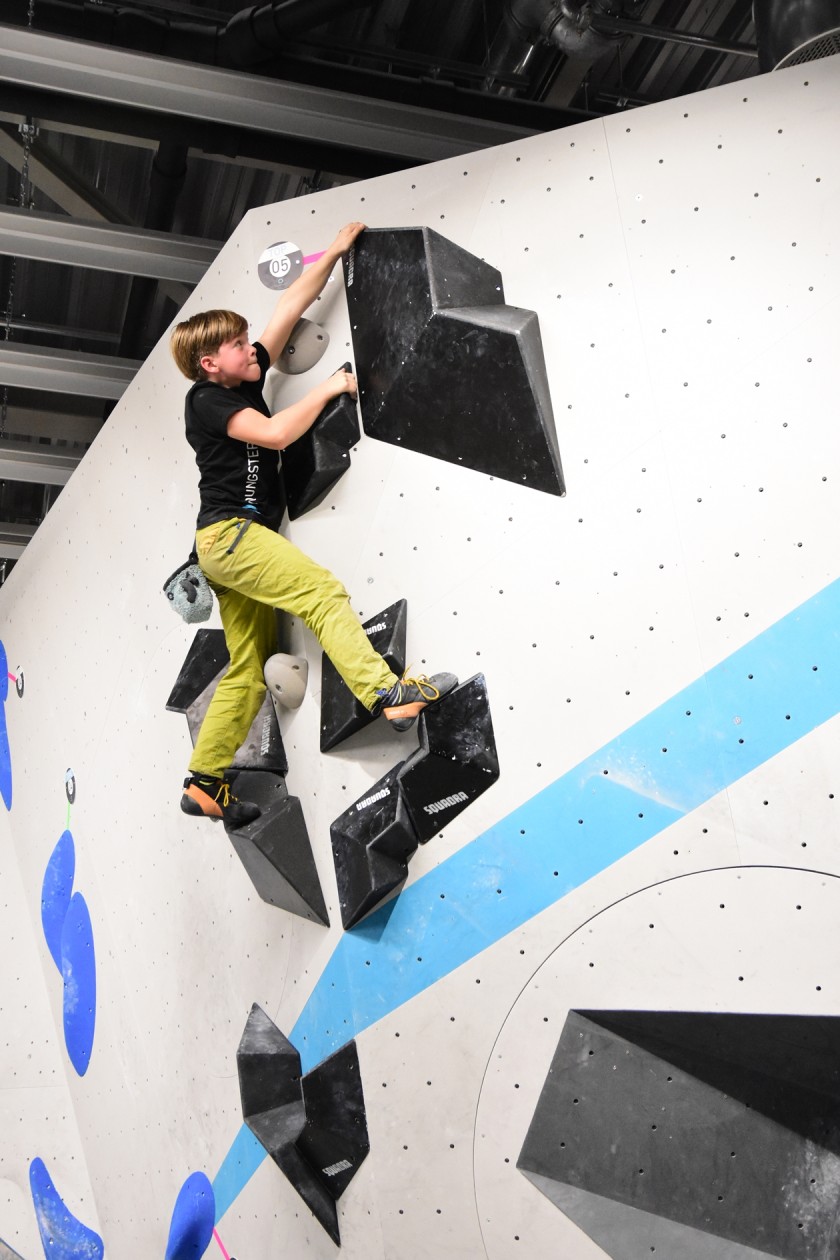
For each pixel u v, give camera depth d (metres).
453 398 2.74
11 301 5.79
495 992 2.59
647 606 2.52
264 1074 3.00
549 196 2.78
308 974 2.94
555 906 2.54
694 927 2.40
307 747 2.94
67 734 4.58
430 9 4.49
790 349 2.47
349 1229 2.78
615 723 2.51
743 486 2.46
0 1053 5.00
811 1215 2.50
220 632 3.40
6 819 5.48
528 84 4.59
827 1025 2.32
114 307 6.05
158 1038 3.73
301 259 3.09
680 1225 2.50
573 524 2.62
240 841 2.90
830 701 2.33
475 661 2.69
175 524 3.64
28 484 7.75
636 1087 2.51
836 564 2.36
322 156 4.33
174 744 3.64
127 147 5.02
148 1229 3.87
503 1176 2.57
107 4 4.02
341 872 2.78
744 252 2.55
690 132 2.65
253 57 3.97
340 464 2.91
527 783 2.59
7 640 5.43
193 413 2.79
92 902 4.30
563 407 2.67
